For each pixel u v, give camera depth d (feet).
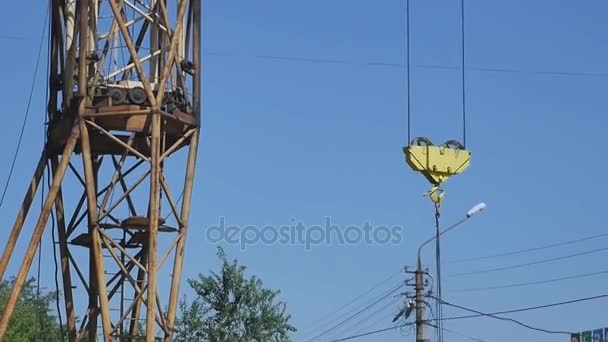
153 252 154.20
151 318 153.17
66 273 167.12
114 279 165.78
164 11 163.53
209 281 239.30
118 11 158.81
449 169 161.17
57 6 169.48
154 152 156.46
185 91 164.25
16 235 163.53
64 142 164.45
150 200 155.33
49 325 315.58
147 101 158.92
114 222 161.07
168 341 158.10
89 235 158.92
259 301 239.09
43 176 167.22
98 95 159.94
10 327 299.79
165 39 164.25
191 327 234.58
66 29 169.48
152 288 153.48
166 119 160.86
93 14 163.22
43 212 156.35
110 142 165.68
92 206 157.17
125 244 167.63
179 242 160.45
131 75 166.20
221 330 234.58
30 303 318.04
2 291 316.40
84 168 157.69
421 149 160.45
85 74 159.43
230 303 237.86
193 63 166.40
